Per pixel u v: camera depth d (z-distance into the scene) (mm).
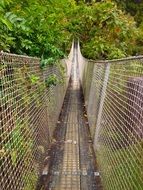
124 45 8250
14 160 2297
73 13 8820
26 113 2865
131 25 8477
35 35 4574
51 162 4086
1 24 3266
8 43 3410
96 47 8297
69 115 7297
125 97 2676
